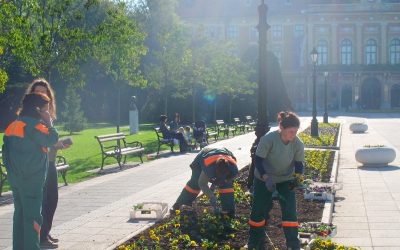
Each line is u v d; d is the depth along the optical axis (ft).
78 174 60.03
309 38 330.13
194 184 35.88
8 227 34.32
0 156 45.50
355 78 322.34
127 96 217.15
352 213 38.22
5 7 71.41
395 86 322.75
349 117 223.30
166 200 41.91
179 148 89.45
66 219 35.70
